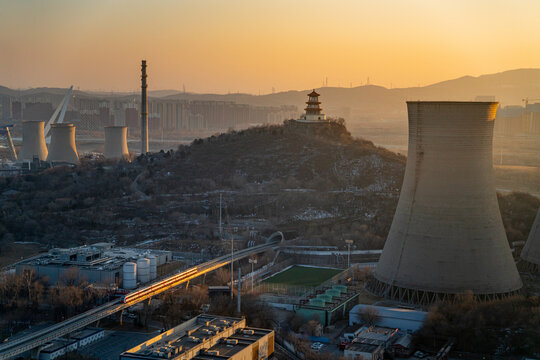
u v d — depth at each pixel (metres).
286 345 125.31
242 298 149.62
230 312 139.62
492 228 144.75
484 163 144.12
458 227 142.88
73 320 133.25
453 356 121.81
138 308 149.25
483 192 143.88
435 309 132.25
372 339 122.94
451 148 142.25
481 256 143.00
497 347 123.56
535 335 125.19
